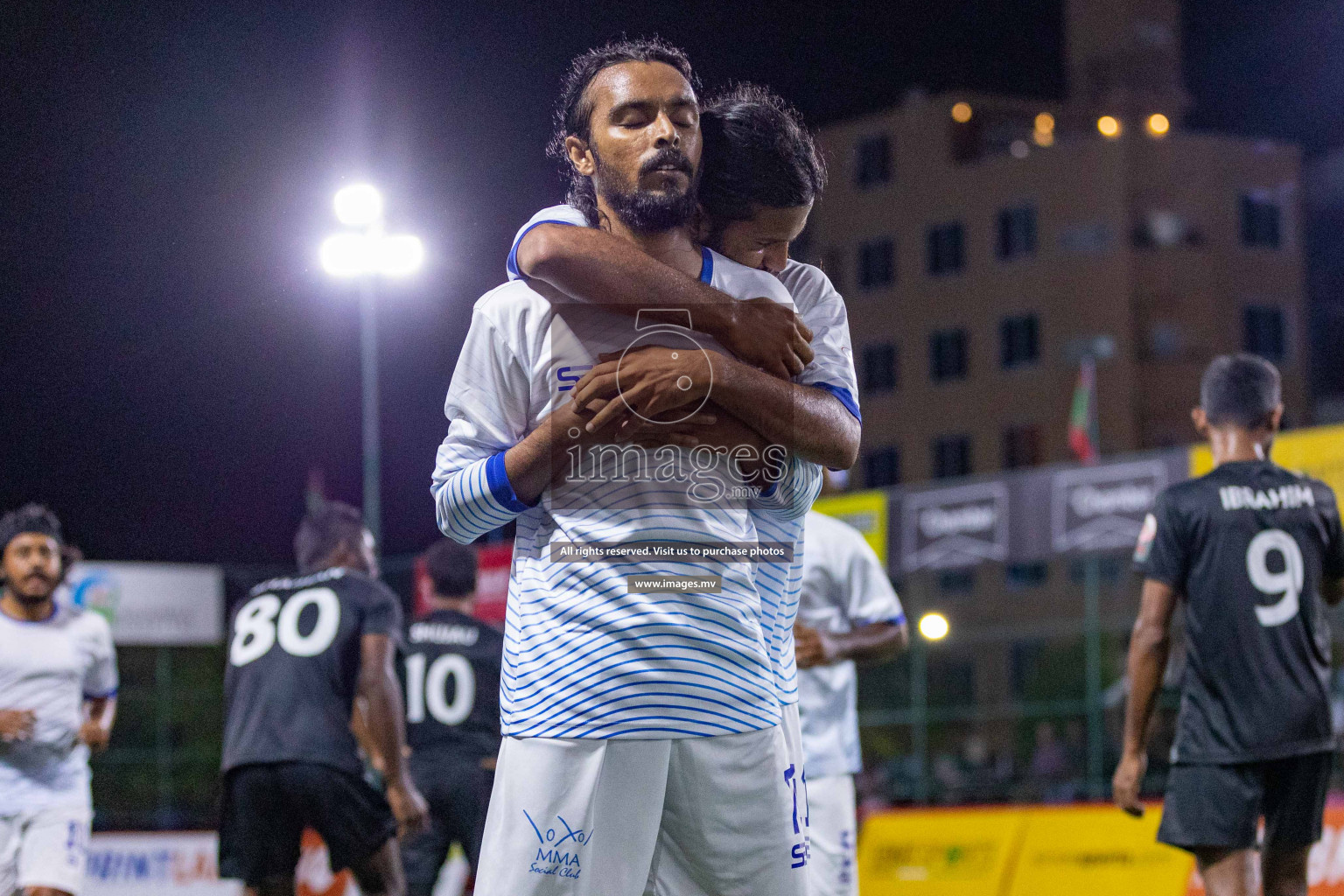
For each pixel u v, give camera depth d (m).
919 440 32.28
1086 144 31.03
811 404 2.16
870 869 8.39
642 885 2.11
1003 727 18.81
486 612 10.38
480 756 5.71
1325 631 3.71
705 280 2.27
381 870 4.55
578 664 2.12
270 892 4.49
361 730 4.84
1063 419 30.66
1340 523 3.77
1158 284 30.56
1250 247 31.25
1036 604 28.06
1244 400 3.77
